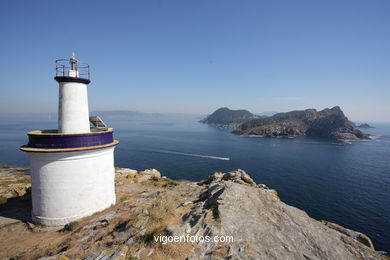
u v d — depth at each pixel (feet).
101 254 23.36
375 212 142.41
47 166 36.22
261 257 22.33
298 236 26.99
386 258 25.90
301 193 173.17
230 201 33.37
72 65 40.01
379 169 254.06
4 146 349.41
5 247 30.60
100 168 40.96
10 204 48.39
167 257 21.86
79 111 39.88
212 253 22.35
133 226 28.27
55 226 36.83
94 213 40.14
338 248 26.07
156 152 335.06
